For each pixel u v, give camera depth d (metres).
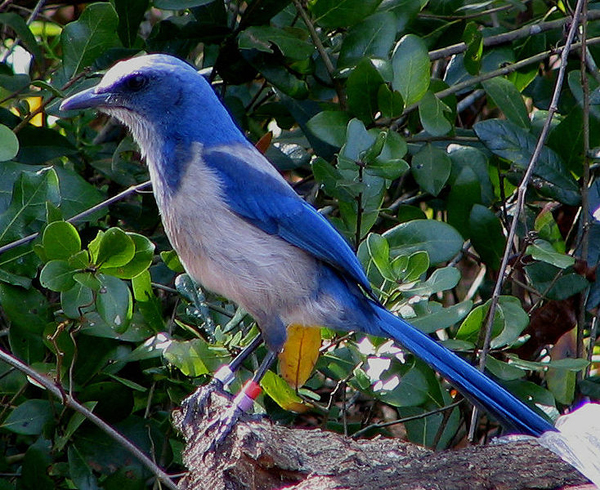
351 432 12.23
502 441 8.84
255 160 10.41
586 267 11.66
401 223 11.79
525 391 11.11
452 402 11.87
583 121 12.05
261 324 10.19
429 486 7.98
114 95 10.33
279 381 10.24
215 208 9.94
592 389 11.70
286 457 8.46
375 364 10.10
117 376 11.38
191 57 14.88
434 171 11.90
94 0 13.88
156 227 13.05
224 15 12.34
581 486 8.05
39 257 10.32
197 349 10.09
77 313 10.30
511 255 11.98
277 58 12.27
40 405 10.67
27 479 10.73
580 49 12.43
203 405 9.34
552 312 11.80
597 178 12.48
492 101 13.50
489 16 14.34
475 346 10.78
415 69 11.70
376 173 10.76
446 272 10.58
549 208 12.51
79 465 10.66
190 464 9.00
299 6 12.01
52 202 10.63
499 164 12.93
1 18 12.05
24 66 14.31
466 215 12.06
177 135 10.30
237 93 13.84
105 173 12.41
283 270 10.13
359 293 10.48
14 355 10.95
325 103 12.98
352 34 12.20
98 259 9.70
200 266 10.19
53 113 11.59
